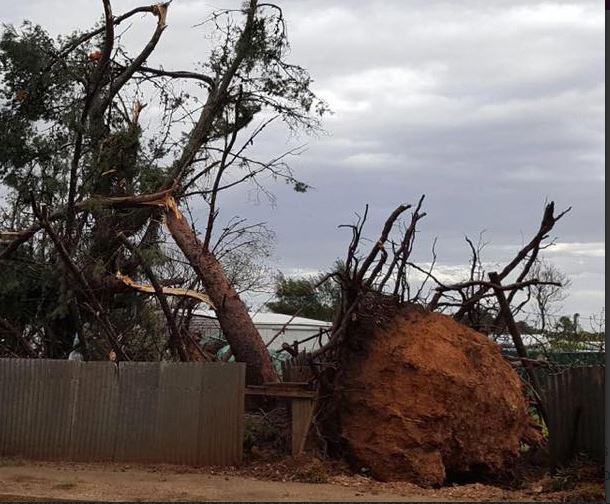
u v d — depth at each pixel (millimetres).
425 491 11258
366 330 13359
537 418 15008
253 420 14328
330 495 10664
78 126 18234
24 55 19922
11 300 18094
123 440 13172
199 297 17156
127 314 18469
